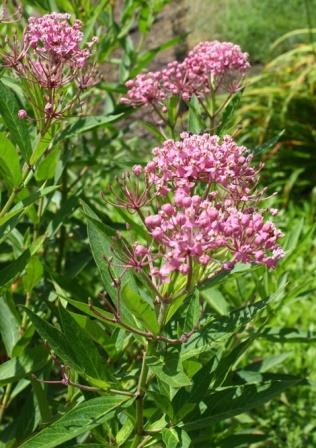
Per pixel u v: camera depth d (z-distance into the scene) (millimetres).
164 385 514
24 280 604
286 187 1618
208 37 2244
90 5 776
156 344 489
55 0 757
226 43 694
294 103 1795
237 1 2223
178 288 472
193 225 454
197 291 493
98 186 1041
